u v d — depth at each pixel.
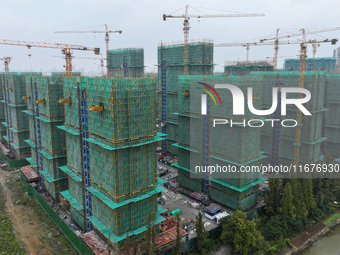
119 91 69.06
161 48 156.25
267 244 86.81
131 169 74.06
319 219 100.88
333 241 92.94
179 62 146.88
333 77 138.75
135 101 72.19
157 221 82.12
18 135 149.00
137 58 178.12
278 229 89.81
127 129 72.00
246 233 80.94
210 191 108.56
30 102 121.31
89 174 84.44
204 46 140.75
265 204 101.00
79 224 94.19
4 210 106.62
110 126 70.06
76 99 84.75
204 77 102.44
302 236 92.88
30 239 89.38
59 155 107.31
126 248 71.00
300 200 98.81
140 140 74.62
